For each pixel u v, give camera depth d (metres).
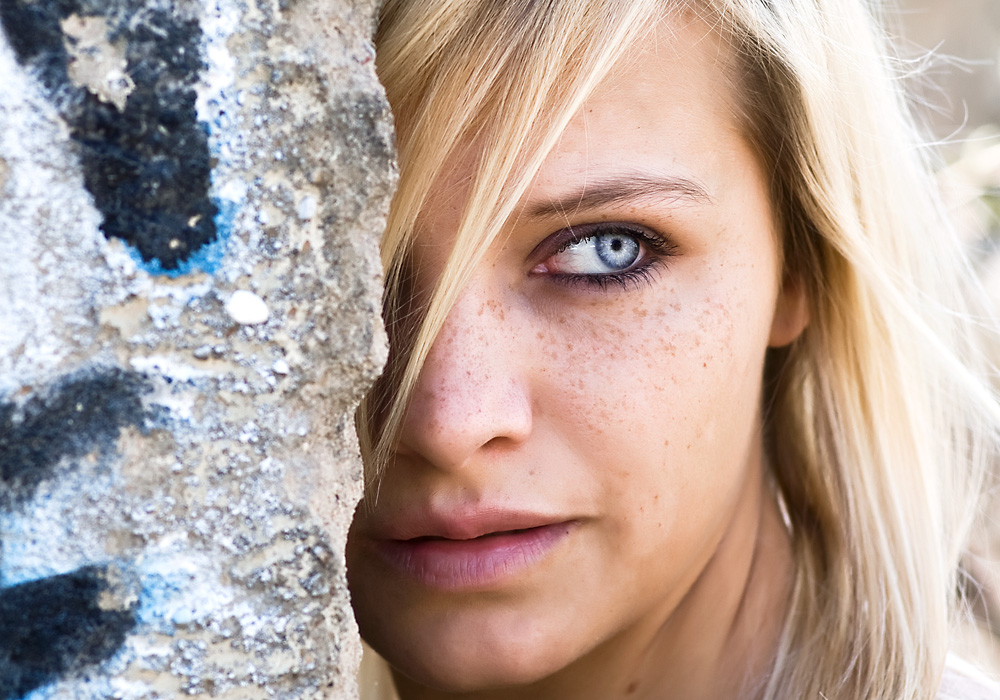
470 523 0.46
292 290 0.39
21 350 0.38
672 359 0.47
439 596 0.47
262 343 0.39
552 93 0.45
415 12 0.45
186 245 0.39
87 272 0.38
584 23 0.45
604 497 0.47
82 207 0.38
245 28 0.39
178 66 0.38
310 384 0.39
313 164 0.39
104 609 0.38
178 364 0.39
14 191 0.38
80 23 0.38
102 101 0.38
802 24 0.50
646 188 0.46
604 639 0.49
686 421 0.48
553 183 0.45
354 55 0.40
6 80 0.38
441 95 0.45
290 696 0.39
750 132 0.49
